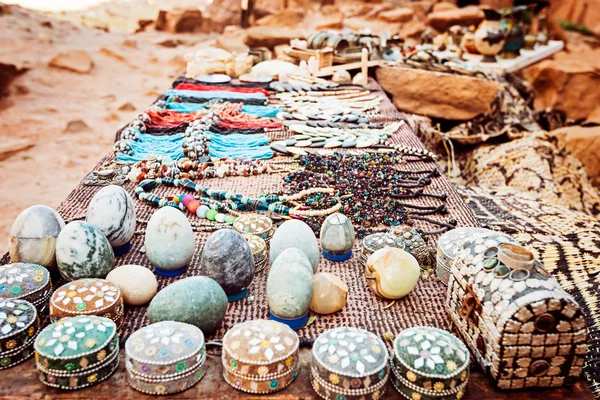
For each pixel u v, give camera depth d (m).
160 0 4.80
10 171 1.82
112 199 0.71
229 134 1.16
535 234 0.95
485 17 1.92
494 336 0.53
